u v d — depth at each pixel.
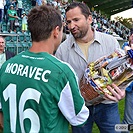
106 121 2.33
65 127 1.57
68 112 1.51
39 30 1.52
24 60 1.55
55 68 1.47
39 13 1.53
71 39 2.28
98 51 2.22
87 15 2.14
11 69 1.57
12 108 1.53
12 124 1.54
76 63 2.25
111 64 1.82
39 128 1.45
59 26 1.57
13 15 11.81
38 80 1.46
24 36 11.81
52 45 1.58
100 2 33.09
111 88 1.80
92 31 2.26
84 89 1.91
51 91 1.44
